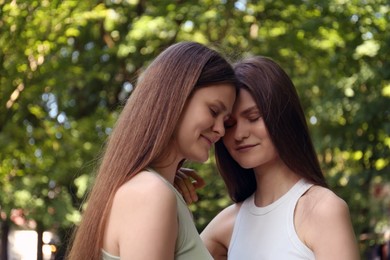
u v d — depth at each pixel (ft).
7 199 27.20
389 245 33.63
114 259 7.75
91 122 30.86
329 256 8.81
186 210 8.05
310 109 34.60
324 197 9.02
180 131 8.03
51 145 29.17
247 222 9.64
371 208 32.68
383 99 32.27
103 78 32.58
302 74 34.55
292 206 9.20
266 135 9.19
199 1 31.04
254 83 9.19
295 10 31.30
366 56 31.55
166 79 7.95
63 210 27.48
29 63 26.91
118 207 7.72
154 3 31.45
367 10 30.53
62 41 26.99
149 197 7.59
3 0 25.08
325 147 34.01
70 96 33.91
